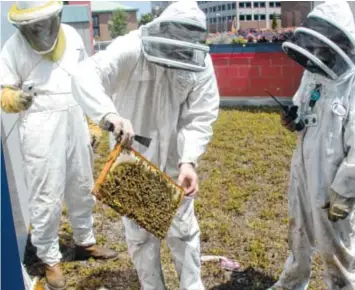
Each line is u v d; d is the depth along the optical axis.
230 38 13.27
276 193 5.87
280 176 6.55
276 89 11.84
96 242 4.69
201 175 6.74
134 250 3.11
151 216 2.65
